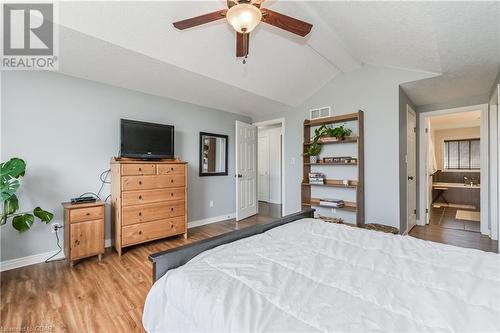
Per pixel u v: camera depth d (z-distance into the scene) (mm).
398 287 978
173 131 3484
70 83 2834
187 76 2910
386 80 3260
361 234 1647
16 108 2504
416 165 4191
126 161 2877
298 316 801
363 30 2475
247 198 4773
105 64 2557
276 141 6520
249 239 1545
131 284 2172
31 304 1865
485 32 1946
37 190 2623
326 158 3756
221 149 4574
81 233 2555
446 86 3234
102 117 3070
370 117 3408
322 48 2945
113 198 2986
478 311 816
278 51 2936
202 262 1212
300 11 2342
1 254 2438
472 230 3799
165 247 3107
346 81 3662
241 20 1660
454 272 1091
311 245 1459
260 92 3598
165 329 1040
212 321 833
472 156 6180
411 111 3865
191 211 4086
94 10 1882
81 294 2006
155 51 2387
